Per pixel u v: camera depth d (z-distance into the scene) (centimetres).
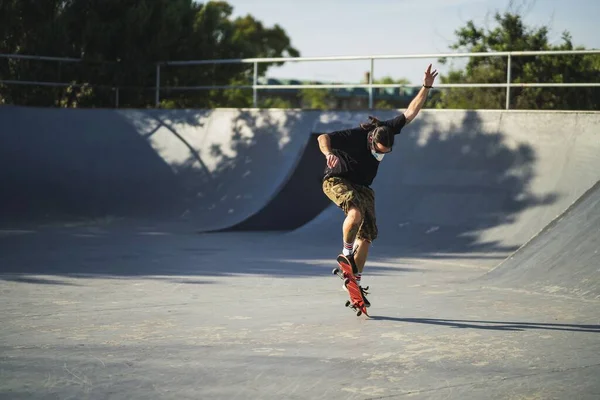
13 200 1652
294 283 809
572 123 1203
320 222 1356
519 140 1251
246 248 1170
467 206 1239
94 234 1387
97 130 1756
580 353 495
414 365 464
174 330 557
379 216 1306
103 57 1936
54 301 683
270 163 1552
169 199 1634
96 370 446
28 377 430
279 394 405
